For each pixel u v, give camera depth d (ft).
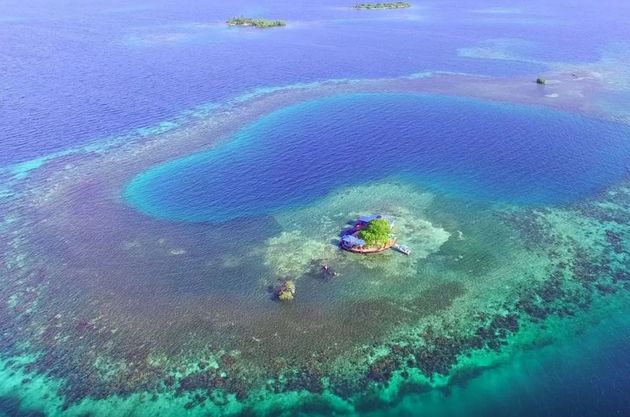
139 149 279.90
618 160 250.78
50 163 263.70
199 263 184.55
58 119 317.42
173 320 158.51
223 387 135.74
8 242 200.34
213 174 251.60
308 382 136.26
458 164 253.03
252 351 146.10
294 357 143.54
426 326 152.66
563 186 229.45
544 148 266.98
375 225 187.21
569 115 308.60
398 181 238.68
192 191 235.81
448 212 211.61
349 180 241.35
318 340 148.77
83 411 130.41
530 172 242.78
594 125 292.81
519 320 154.10
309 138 290.76
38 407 131.75
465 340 147.33
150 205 224.74
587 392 130.21
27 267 185.68
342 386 134.72
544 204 216.13
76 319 160.66
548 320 153.79
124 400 133.08
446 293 165.58
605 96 337.72
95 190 238.07
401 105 337.72
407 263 179.93
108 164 263.08
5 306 167.02
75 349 149.18
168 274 179.22
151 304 165.58
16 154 272.72
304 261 182.91
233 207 221.25
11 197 232.53
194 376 139.13
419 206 216.54
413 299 163.22
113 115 325.62
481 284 169.37
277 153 272.72
